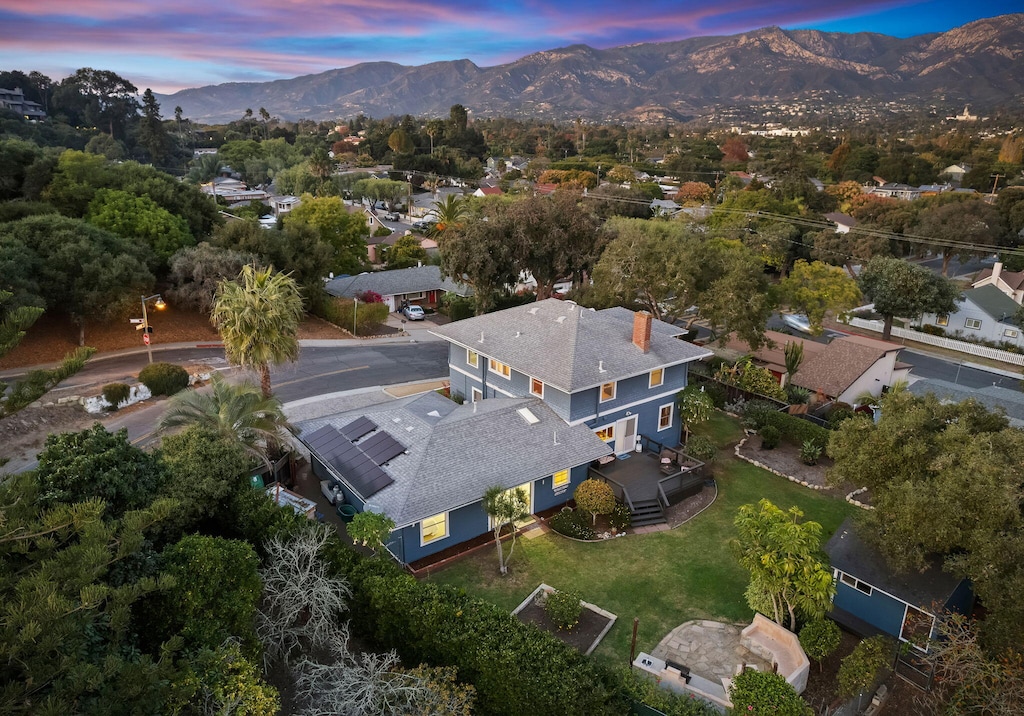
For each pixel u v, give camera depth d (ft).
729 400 130.11
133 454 56.44
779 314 222.28
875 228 280.31
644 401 103.40
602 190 365.81
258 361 96.78
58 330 147.02
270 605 55.77
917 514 57.31
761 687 49.52
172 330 160.66
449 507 75.36
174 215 185.26
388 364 152.97
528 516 86.33
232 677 43.29
